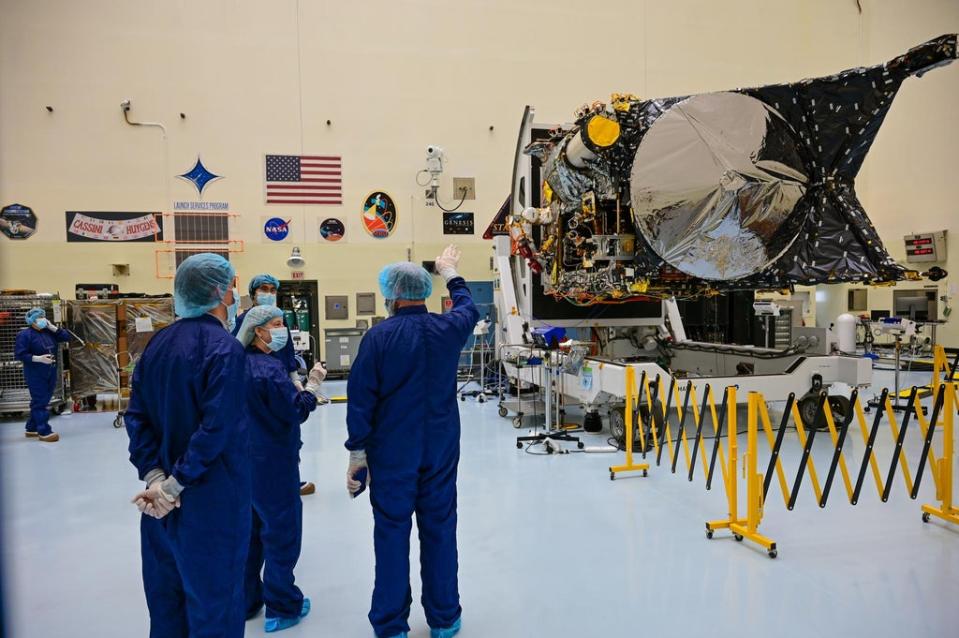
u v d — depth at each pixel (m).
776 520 4.30
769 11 14.83
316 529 4.34
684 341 8.62
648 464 5.71
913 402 3.82
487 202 13.20
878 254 5.01
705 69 14.41
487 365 11.06
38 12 11.21
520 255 7.48
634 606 3.14
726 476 4.11
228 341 2.29
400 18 12.71
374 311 12.69
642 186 5.25
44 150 11.30
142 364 2.26
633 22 13.93
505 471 5.61
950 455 4.18
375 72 12.64
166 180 11.78
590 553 3.80
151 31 11.66
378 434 2.78
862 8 15.41
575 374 6.98
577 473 5.52
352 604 3.25
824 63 15.25
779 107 5.09
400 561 2.79
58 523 4.57
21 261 11.27
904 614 3.03
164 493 2.06
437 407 2.81
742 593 3.26
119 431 7.99
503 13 13.20
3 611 2.06
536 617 3.04
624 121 5.37
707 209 5.21
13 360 8.97
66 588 3.50
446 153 12.99
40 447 7.07
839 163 5.07
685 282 5.98
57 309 9.20
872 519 4.30
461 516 4.46
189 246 11.89
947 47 4.43
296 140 12.32
